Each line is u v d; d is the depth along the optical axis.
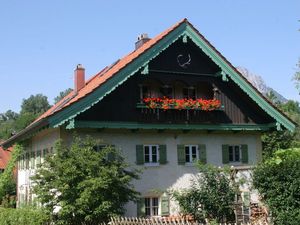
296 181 13.97
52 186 14.75
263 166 15.26
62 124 16.55
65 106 16.53
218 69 20.33
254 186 15.36
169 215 19.14
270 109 20.95
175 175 19.73
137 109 18.44
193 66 19.95
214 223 13.16
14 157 29.14
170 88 19.98
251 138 22.12
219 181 15.00
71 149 15.39
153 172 19.23
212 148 20.91
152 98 18.58
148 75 18.81
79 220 14.93
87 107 16.91
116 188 15.23
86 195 14.16
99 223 14.79
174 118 19.28
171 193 16.33
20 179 28.16
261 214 16.00
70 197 14.53
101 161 15.40
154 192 19.08
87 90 19.06
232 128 20.64
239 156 21.77
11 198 29.67
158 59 19.09
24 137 23.61
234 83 20.64
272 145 29.70
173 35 18.89
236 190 15.07
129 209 18.48
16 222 16.84
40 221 14.99
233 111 20.88
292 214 13.81
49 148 19.77
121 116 18.05
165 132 19.80
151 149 19.56
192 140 20.45
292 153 15.34
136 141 19.08
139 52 18.91
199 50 20.06
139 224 13.20
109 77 17.38
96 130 18.16
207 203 14.47
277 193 14.40
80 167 14.90
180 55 19.70
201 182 15.15
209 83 20.36
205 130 20.48
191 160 20.42
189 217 14.95
